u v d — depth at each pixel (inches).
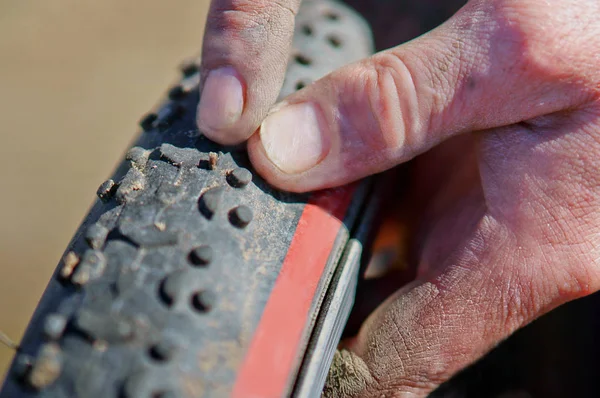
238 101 11.3
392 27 16.1
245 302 10.2
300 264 10.8
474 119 11.6
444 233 12.9
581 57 11.2
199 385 9.8
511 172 11.7
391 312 11.9
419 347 11.7
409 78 11.5
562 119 11.5
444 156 13.7
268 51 11.4
